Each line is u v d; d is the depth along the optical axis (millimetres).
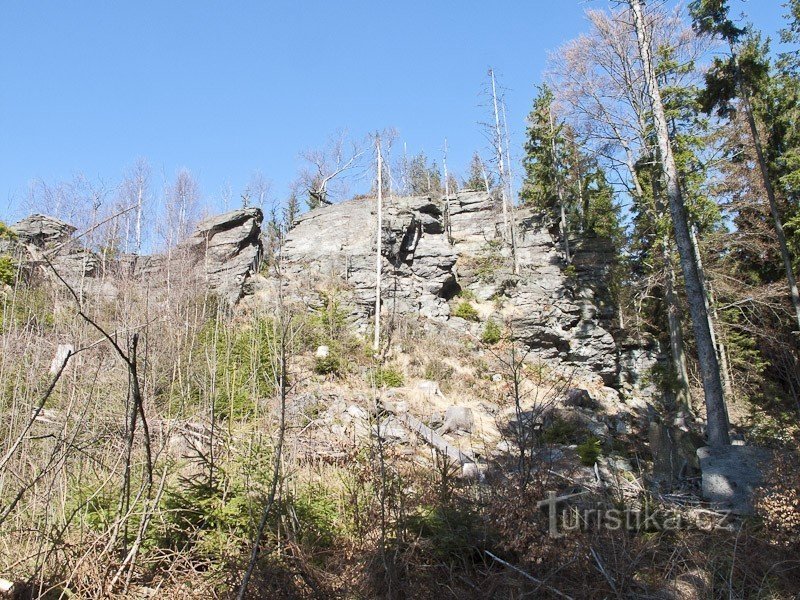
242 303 23016
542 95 34438
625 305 27969
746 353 23453
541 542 5832
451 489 7109
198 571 5676
